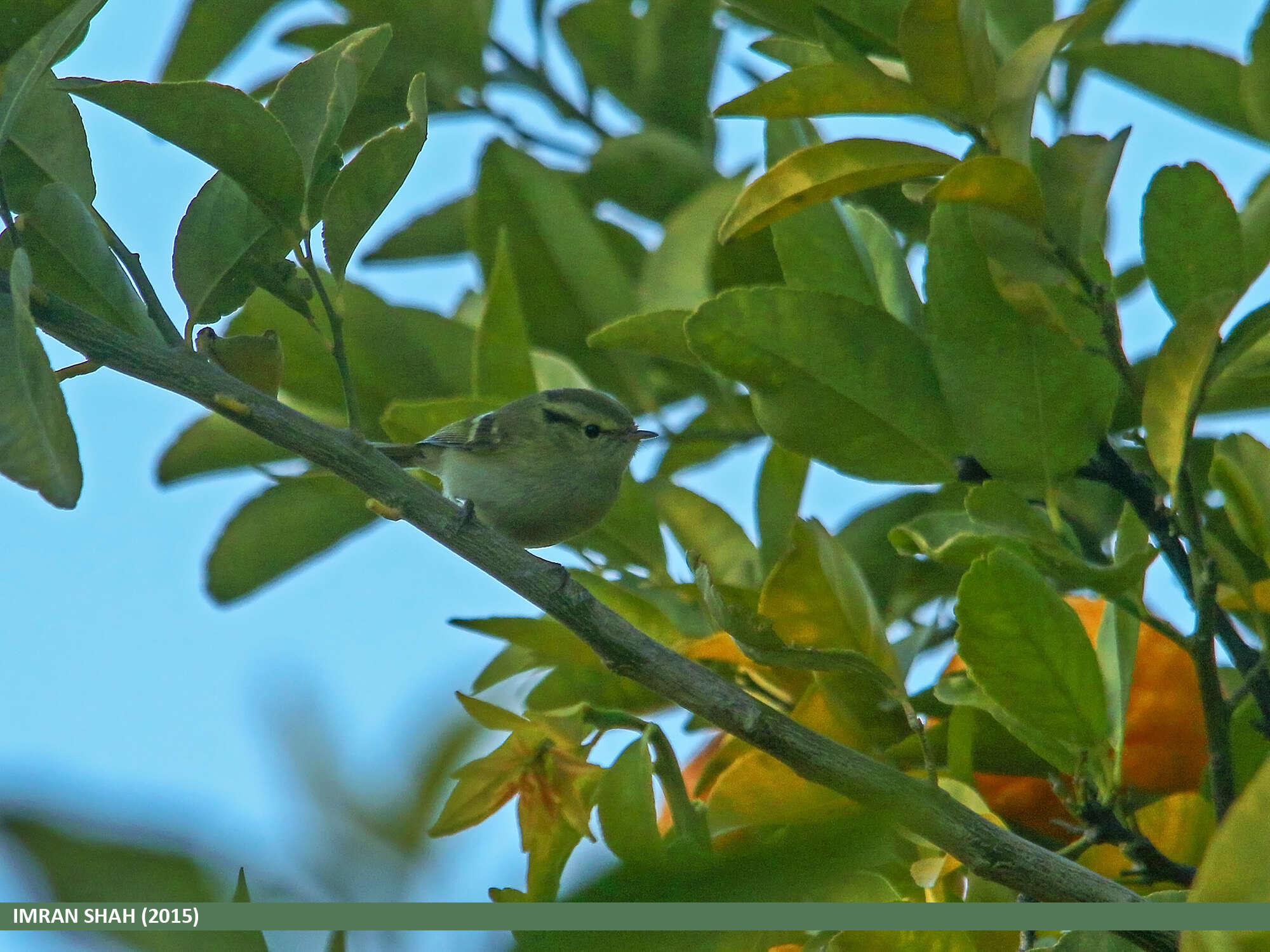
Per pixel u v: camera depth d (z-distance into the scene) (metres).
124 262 6.70
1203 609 6.57
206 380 6.26
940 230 8.08
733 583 9.30
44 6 5.88
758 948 6.00
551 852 6.18
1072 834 7.59
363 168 6.45
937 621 9.33
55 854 1.90
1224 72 9.52
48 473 4.55
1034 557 6.97
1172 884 6.45
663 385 11.38
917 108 7.43
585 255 10.52
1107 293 7.12
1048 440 7.84
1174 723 7.42
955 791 6.79
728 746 7.78
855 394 8.05
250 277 6.68
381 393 10.50
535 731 6.29
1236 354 6.71
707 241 10.02
